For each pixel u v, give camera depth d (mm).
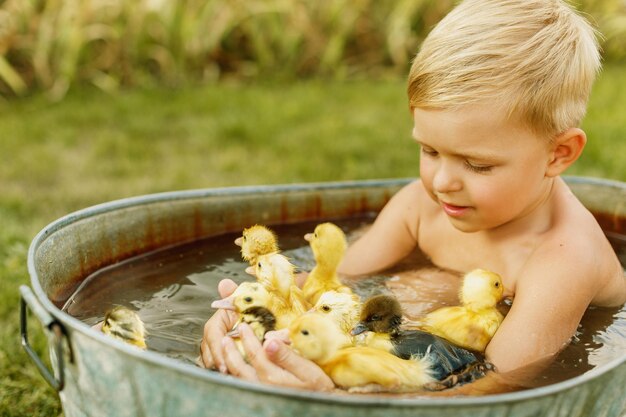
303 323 1699
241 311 1859
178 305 2195
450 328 1964
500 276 2143
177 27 6566
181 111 5766
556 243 2129
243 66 6906
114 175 4496
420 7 7203
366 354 1706
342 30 6973
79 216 2191
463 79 1991
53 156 4785
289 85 6641
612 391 1589
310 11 6992
